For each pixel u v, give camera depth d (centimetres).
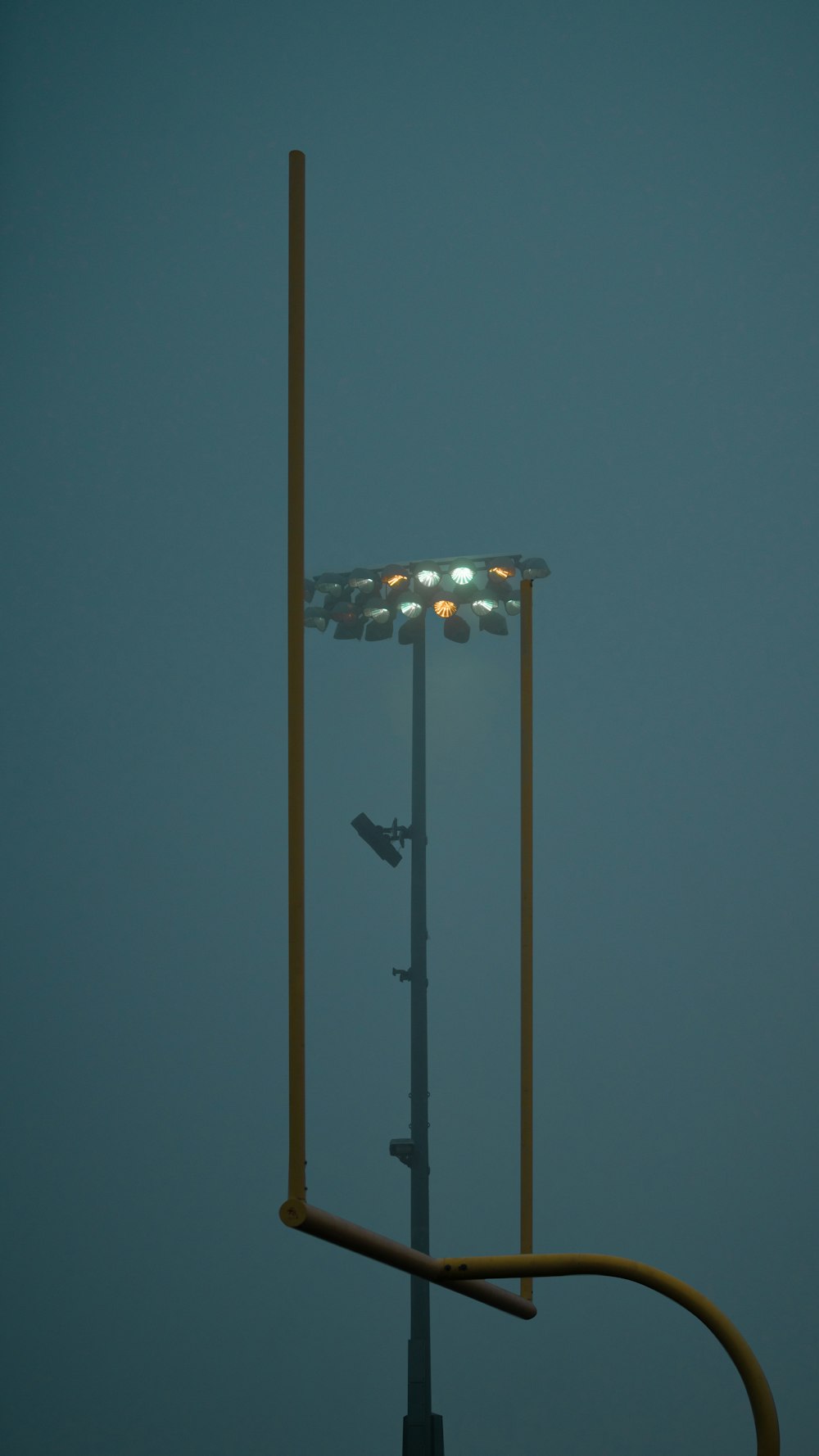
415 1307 3069
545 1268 1148
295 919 1118
